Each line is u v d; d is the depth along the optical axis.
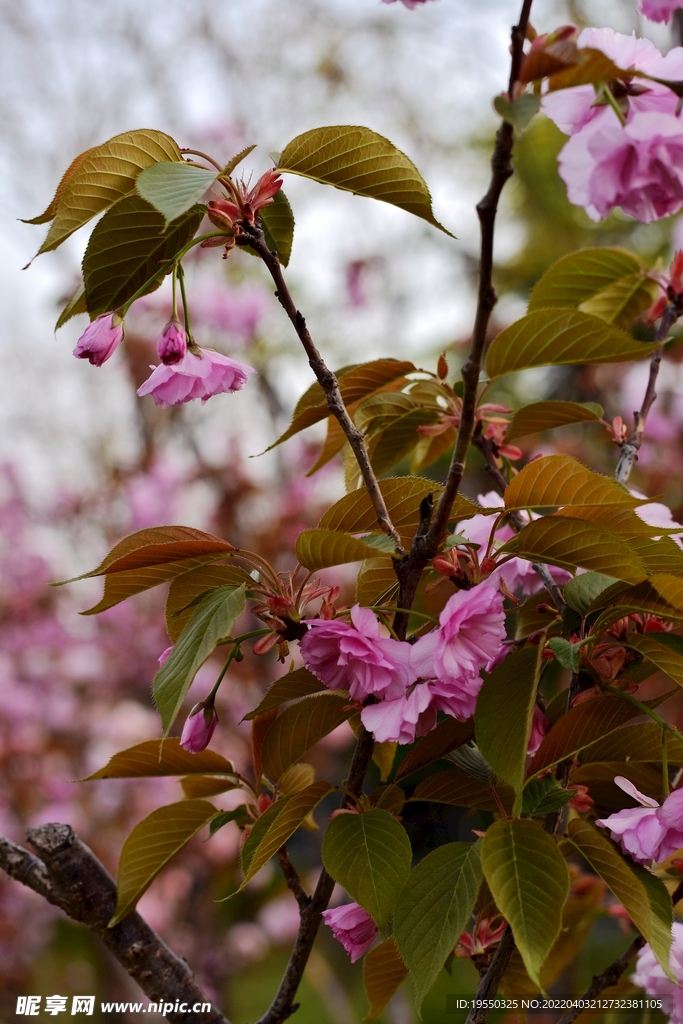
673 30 1.17
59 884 0.80
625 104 0.69
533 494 0.72
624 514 0.72
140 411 2.53
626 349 0.75
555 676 0.98
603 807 0.80
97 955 2.10
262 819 0.76
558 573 0.85
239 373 0.77
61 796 2.43
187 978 0.81
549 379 2.88
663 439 2.09
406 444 0.88
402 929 0.70
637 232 3.09
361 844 0.72
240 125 2.71
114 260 0.76
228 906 2.27
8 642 2.63
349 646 0.71
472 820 0.89
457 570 0.74
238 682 2.09
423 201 0.76
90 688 2.67
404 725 0.71
